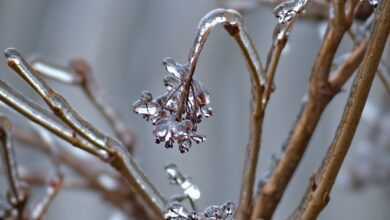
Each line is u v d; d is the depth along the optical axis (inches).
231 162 76.9
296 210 24.5
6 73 63.7
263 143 75.9
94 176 36.7
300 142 26.5
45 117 23.6
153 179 73.3
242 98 78.5
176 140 22.0
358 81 23.3
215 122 77.7
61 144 37.5
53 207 72.7
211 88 78.7
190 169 75.8
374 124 56.4
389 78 28.6
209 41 79.6
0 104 24.5
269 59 24.8
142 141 73.9
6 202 27.1
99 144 23.9
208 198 75.8
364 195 73.6
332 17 25.8
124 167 24.2
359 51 26.3
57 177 29.5
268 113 77.5
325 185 23.7
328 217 75.4
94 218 72.3
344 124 23.4
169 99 22.3
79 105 65.2
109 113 34.9
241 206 25.6
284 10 23.1
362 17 27.5
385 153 55.4
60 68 32.7
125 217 36.9
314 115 26.5
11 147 26.2
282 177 26.5
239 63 79.2
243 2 36.0
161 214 24.5
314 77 26.4
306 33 74.0
